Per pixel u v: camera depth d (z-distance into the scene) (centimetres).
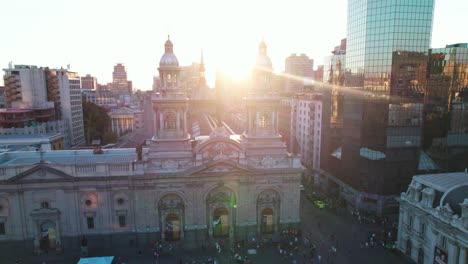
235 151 6669
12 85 14562
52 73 14625
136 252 6378
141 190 6425
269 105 6862
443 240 5234
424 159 7881
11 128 12538
